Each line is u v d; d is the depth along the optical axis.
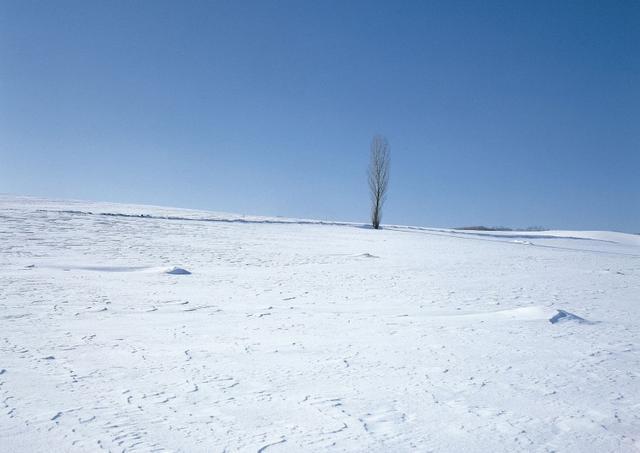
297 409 4.30
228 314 9.21
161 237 25.78
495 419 4.16
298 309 9.93
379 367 5.75
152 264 17.28
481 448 3.58
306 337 7.35
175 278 14.34
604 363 6.10
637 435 3.88
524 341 7.29
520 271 18.67
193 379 5.12
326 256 22.53
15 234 22.42
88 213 33.34
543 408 4.45
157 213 44.00
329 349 6.62
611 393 4.92
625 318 9.62
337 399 4.59
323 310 9.88
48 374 5.16
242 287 13.08
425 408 4.39
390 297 11.89
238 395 4.64
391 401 4.57
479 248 29.45
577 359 6.28
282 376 5.31
